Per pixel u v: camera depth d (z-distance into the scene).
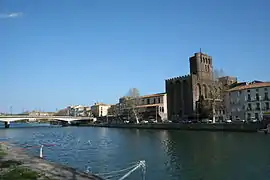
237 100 127.62
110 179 30.36
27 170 25.41
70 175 25.02
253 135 77.44
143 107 183.38
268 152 45.44
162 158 43.12
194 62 178.25
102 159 43.88
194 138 74.88
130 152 51.00
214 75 161.12
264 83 125.06
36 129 163.75
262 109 117.75
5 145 59.16
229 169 34.25
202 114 148.12
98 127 186.62
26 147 62.22
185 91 165.50
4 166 27.80
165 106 181.50
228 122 104.62
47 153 52.00
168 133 101.31
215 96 133.12
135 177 31.22
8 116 174.25
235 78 174.12
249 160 39.31
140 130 131.50
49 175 24.20
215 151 48.50
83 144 68.38
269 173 32.03
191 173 32.72
